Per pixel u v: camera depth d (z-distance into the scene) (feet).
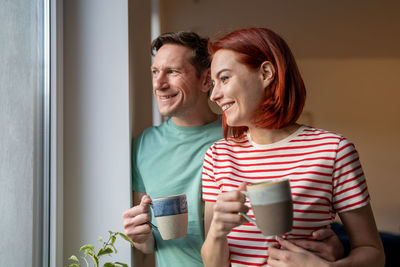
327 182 3.10
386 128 14.26
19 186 3.68
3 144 3.36
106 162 4.63
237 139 3.53
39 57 4.24
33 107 4.06
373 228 3.11
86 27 4.72
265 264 3.13
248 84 3.11
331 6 13.94
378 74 14.23
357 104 14.29
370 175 14.25
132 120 4.85
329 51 14.23
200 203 4.49
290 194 2.57
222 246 3.08
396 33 14.05
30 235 3.92
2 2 3.39
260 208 2.53
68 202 4.59
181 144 4.66
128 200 4.59
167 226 3.69
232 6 13.56
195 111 4.71
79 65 4.70
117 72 4.66
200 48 4.60
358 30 14.14
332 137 3.16
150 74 6.56
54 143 4.34
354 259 2.91
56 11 4.41
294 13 13.93
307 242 2.96
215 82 3.24
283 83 3.09
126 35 4.67
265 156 3.31
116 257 4.52
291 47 14.17
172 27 13.43
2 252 3.31
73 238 4.57
